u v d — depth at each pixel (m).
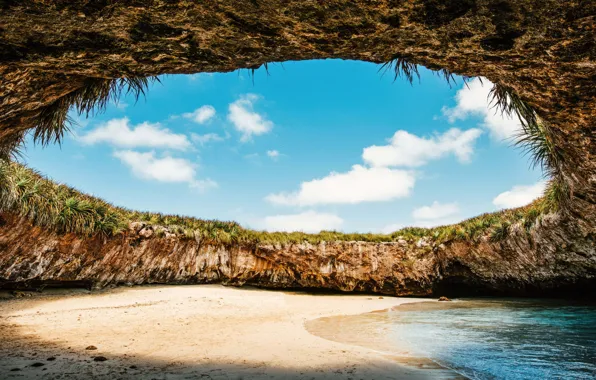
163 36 3.18
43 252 9.79
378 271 15.30
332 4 2.85
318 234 16.17
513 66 3.78
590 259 9.52
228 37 3.27
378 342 6.11
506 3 2.78
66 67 3.50
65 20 2.85
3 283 9.20
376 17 2.99
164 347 5.28
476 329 7.41
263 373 4.09
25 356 4.43
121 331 6.46
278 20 3.05
